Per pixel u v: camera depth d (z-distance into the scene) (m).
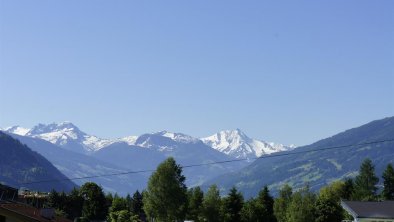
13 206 61.59
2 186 98.44
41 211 64.19
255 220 160.62
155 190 148.38
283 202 166.00
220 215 162.00
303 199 149.25
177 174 150.00
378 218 92.44
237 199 165.12
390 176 197.25
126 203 180.50
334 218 156.25
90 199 185.88
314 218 152.38
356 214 94.00
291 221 146.88
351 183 198.12
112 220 167.88
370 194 195.00
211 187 162.75
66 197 187.62
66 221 71.94
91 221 183.12
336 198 192.50
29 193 166.75
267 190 174.75
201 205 163.38
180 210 149.00
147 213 150.50
